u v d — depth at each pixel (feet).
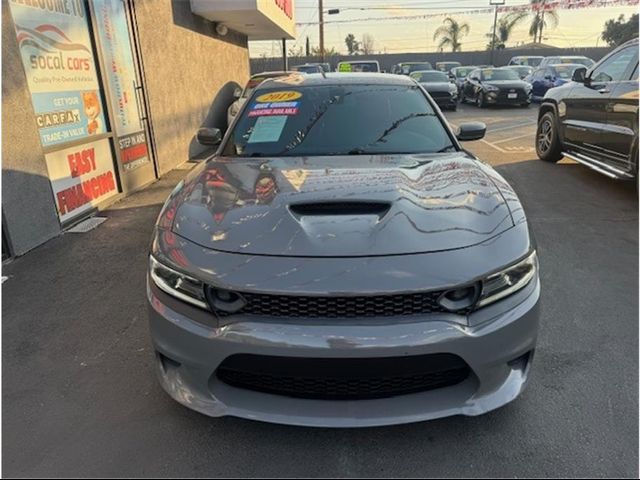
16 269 13.25
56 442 7.05
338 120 10.91
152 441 7.02
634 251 13.79
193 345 6.37
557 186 20.90
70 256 14.15
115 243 15.20
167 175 25.38
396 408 6.38
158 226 7.58
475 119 46.34
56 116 16.43
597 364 8.64
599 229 15.60
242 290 6.07
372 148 10.22
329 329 5.92
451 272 6.12
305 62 134.62
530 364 7.04
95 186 18.86
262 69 128.36
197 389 6.59
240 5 30.40
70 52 17.25
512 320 6.40
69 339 9.76
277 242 6.48
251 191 7.99
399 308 6.02
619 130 18.25
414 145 10.31
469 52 132.67
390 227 6.65
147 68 23.41
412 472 6.43
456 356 6.15
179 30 28.02
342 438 6.98
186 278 6.45
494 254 6.48
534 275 6.91
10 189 13.76
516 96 55.31
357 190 7.75
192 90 30.22
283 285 5.99
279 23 42.11
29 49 15.02
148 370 8.69
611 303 10.85
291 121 10.98
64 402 7.89
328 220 6.86
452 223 6.82
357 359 5.93
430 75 59.00
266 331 5.99
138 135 22.53
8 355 9.23
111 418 7.50
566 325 9.95
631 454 6.63
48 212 15.42
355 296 5.90
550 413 7.41
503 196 7.90
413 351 5.93
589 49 123.13
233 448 6.86
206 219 7.23
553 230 15.55
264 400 6.51
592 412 7.43
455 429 7.10
